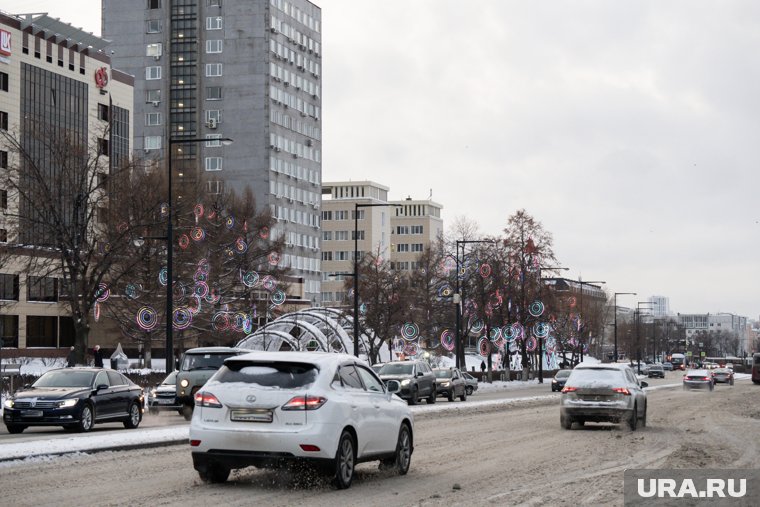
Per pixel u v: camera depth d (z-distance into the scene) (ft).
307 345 251.19
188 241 196.85
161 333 240.53
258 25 445.37
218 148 446.60
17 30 314.35
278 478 53.26
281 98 456.45
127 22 453.58
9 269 270.87
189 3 450.71
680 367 632.38
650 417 118.11
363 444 51.29
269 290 249.55
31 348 300.61
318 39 492.54
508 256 267.59
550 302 274.57
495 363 409.49
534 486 51.60
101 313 238.89
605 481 54.03
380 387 55.52
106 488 49.14
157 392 119.34
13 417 89.04
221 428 48.16
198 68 448.24
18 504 43.55
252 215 278.26
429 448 74.38
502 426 99.66
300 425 47.62
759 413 127.75
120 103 361.10
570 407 94.43
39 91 322.75
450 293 247.70
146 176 214.90
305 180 477.36
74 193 179.52
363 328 245.65
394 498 46.37
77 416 89.61
